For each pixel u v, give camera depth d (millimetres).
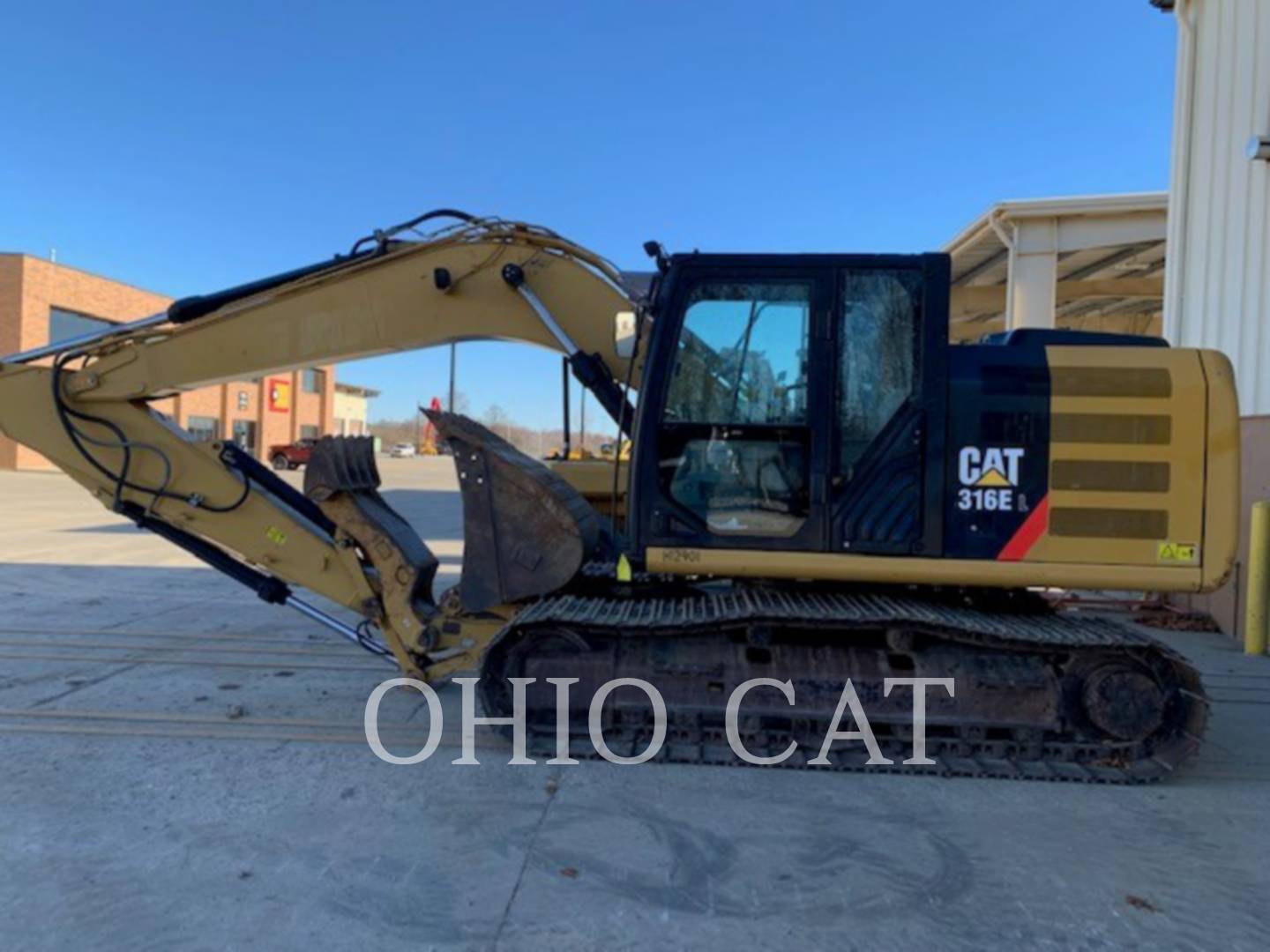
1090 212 12281
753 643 4457
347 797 3994
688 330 4539
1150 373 4344
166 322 5363
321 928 2916
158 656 6539
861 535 4379
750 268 4492
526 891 3178
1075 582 4297
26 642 6961
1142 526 4289
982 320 18172
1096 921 3037
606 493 6500
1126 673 4320
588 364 5211
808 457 4422
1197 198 8883
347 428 68562
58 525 15578
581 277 5266
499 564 4867
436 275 5262
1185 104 9023
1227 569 4262
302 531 5285
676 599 4926
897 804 4008
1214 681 6281
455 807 3904
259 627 7543
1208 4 8703
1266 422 7445
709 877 3305
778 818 3836
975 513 4340
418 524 17516
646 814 3852
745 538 4449
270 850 3463
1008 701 4410
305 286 5363
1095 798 4113
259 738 4781
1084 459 4309
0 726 4910
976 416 4344
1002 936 2938
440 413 4938
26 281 29812
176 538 5488
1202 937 2943
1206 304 8680
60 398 5340
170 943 2811
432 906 3062
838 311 4426
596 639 4629
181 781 4152
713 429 4496
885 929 2969
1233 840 3689
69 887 3154
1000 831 3742
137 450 5359
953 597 4781
